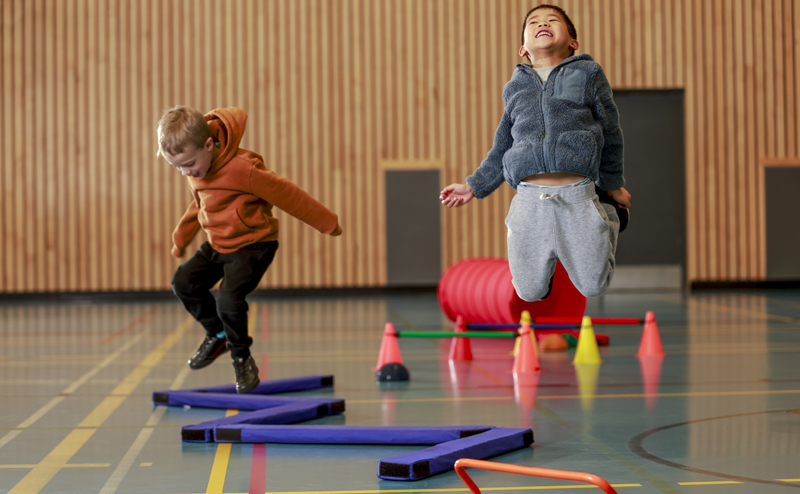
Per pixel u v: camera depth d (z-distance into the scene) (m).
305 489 2.72
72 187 12.24
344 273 12.62
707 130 12.84
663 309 9.70
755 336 7.10
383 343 5.32
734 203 12.86
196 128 3.13
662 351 6.07
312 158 12.60
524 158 2.61
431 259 12.73
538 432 3.59
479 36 12.72
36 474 2.94
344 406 4.14
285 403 4.06
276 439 3.42
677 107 12.93
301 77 12.57
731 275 12.87
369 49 12.63
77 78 12.27
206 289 3.68
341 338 7.34
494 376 5.24
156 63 12.36
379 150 12.66
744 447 3.25
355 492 2.69
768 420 3.78
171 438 3.55
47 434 3.63
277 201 3.39
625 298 11.41
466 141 12.73
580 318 5.98
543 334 6.80
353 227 12.64
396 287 12.70
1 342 7.22
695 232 12.83
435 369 5.59
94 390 4.81
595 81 2.66
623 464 3.01
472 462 2.08
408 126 12.69
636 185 12.90
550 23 2.74
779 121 12.88
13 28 12.20
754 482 2.74
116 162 12.30
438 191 12.70
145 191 12.34
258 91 12.52
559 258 2.65
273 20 12.53
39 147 12.22
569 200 2.59
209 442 3.47
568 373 5.32
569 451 3.22
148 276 12.34
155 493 2.69
